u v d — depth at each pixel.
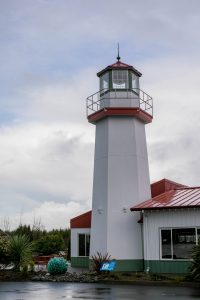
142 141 28.33
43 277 21.86
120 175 26.81
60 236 43.75
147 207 24.06
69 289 17.66
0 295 15.79
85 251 30.14
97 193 27.45
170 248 23.42
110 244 25.91
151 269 23.88
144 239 24.38
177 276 21.20
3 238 25.33
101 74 28.56
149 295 15.38
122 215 26.27
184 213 23.20
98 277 21.17
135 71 28.14
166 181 30.08
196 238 22.62
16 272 23.44
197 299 14.13
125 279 20.33
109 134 27.36
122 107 27.16
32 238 46.16
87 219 30.52
